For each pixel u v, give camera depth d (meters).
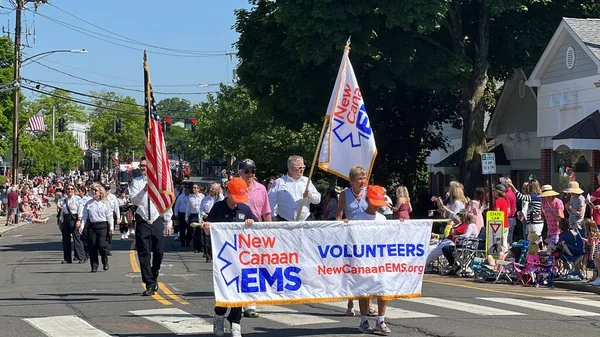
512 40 31.45
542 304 13.30
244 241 9.66
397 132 36.22
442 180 46.34
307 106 30.41
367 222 10.09
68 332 10.28
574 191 19.31
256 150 47.16
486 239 17.89
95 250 18.53
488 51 32.47
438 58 28.61
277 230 9.77
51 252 25.58
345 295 9.98
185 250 26.22
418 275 10.27
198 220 25.02
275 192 12.02
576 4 31.12
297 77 29.84
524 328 10.66
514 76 34.97
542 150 29.28
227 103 51.75
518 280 16.89
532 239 16.84
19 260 22.42
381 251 10.12
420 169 41.31
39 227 43.28
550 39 30.48
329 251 9.96
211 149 56.09
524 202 20.09
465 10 31.17
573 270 16.98
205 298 13.55
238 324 9.69
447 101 35.50
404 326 10.70
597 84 25.02
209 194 22.83
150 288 13.99
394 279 10.14
